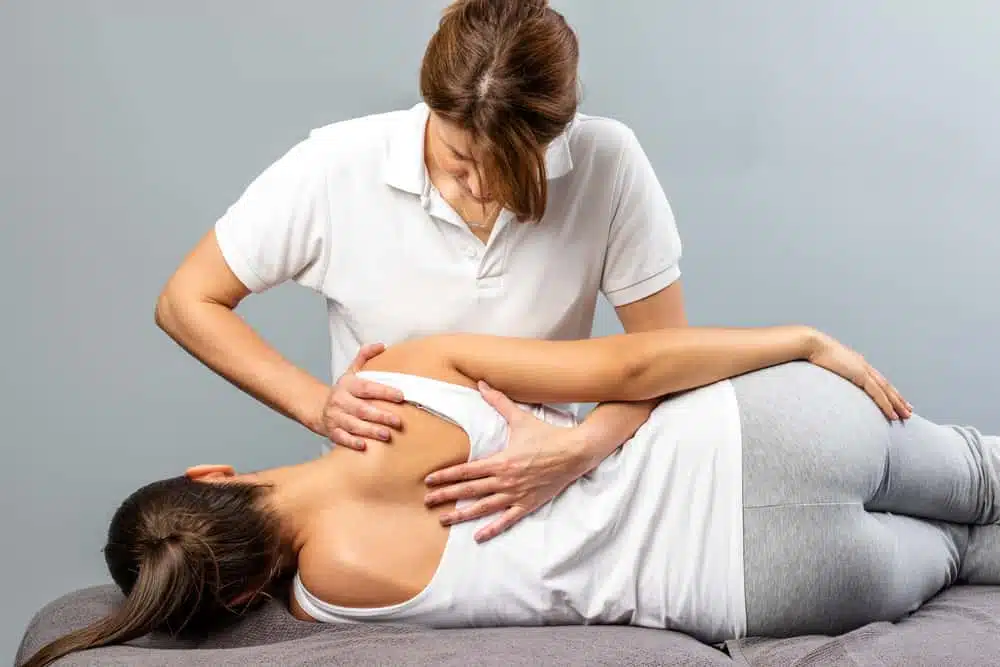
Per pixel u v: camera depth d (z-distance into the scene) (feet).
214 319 5.97
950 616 5.78
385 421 5.33
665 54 10.11
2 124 9.16
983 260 10.50
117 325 9.55
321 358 10.05
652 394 5.50
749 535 5.33
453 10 4.75
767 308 10.47
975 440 6.20
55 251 9.36
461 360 5.49
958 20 10.18
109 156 9.35
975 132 10.34
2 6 9.09
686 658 4.89
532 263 5.91
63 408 9.53
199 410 9.78
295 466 5.45
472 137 4.70
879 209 10.40
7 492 9.48
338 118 9.66
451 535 5.27
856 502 5.49
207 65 9.39
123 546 5.24
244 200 5.95
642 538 5.36
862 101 10.25
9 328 9.36
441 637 5.00
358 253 5.90
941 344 10.59
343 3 9.53
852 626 5.55
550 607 5.31
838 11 10.14
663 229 6.15
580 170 5.84
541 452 5.29
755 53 10.15
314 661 4.75
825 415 5.50
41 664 5.01
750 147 10.25
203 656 4.83
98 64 9.25
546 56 4.58
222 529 5.14
